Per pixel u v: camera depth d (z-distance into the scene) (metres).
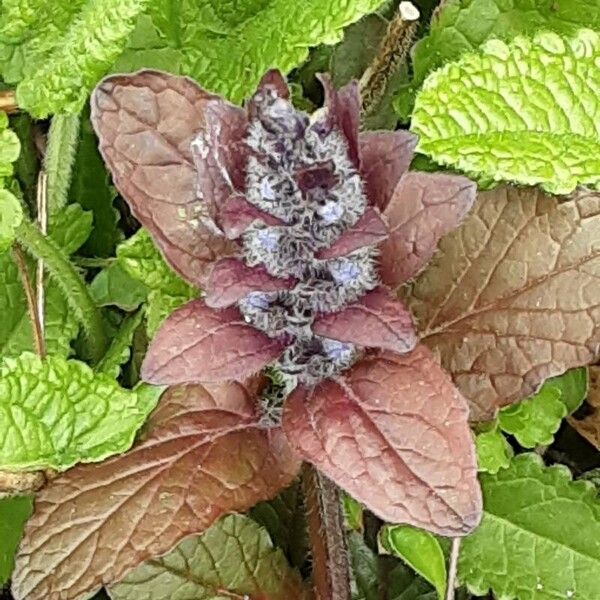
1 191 0.15
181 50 0.17
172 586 0.16
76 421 0.15
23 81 0.17
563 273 0.15
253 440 0.15
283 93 0.13
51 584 0.14
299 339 0.14
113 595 0.16
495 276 0.15
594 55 0.15
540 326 0.15
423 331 0.15
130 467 0.15
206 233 0.14
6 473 0.15
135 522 0.14
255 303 0.13
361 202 0.12
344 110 0.12
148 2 0.16
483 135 0.15
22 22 0.16
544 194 0.15
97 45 0.16
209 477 0.15
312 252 0.12
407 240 0.13
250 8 0.17
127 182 0.14
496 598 0.17
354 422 0.13
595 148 0.15
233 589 0.17
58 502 0.15
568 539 0.17
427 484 0.13
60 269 0.17
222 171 0.12
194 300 0.13
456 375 0.15
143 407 0.15
